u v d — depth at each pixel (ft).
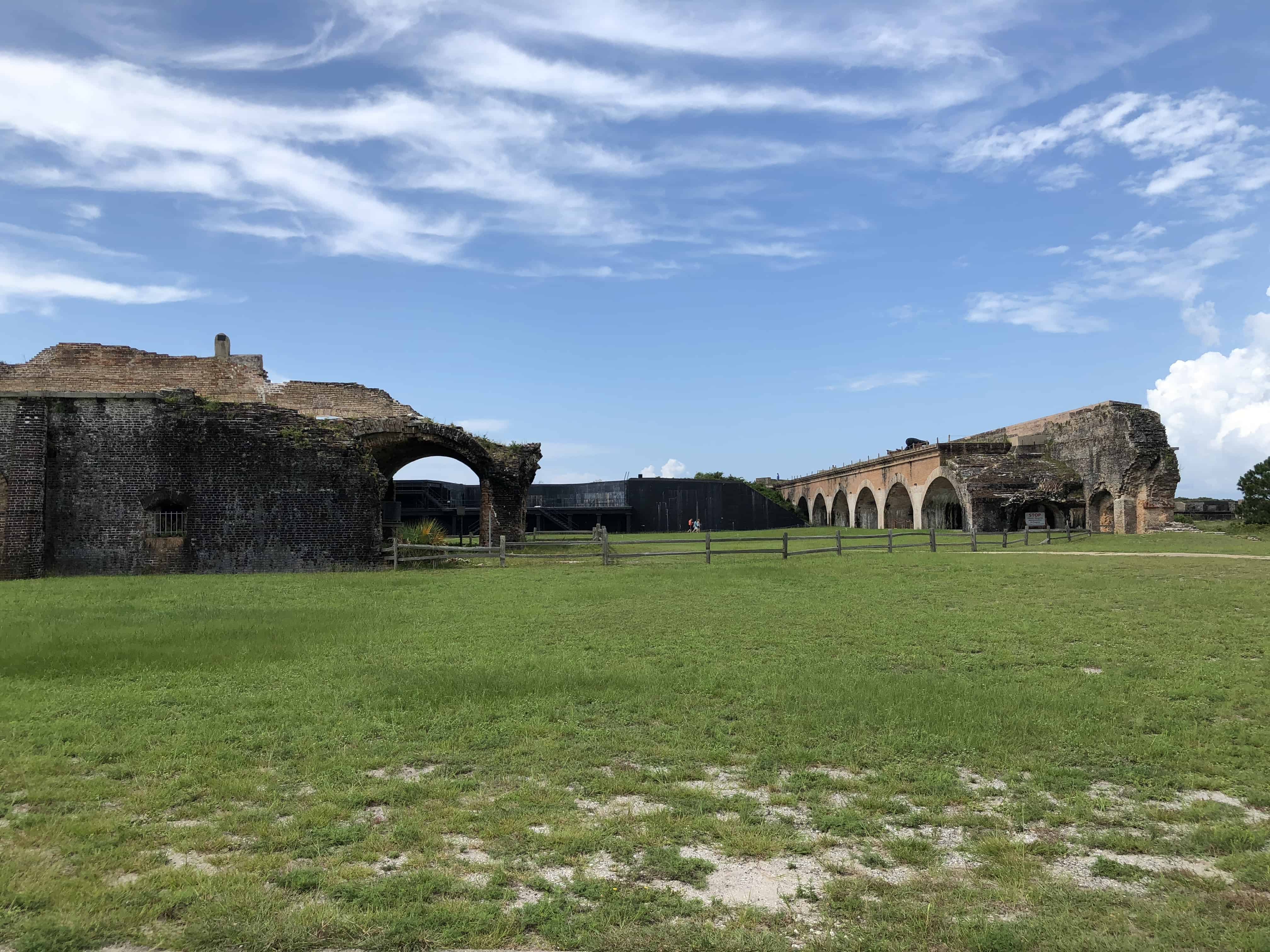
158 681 30.50
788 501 261.24
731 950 13.03
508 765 21.88
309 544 82.38
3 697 27.94
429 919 13.87
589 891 14.87
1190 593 52.90
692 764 21.91
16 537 76.23
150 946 13.20
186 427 81.76
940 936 13.43
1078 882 15.51
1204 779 20.71
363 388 109.81
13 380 100.07
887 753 22.54
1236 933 13.44
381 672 31.76
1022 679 31.12
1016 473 144.56
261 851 16.63
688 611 47.62
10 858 16.01
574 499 231.71
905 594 54.65
